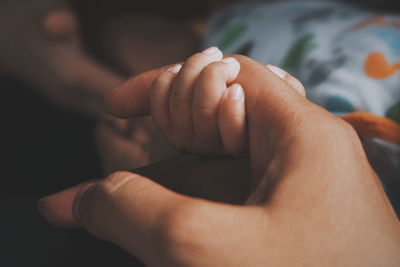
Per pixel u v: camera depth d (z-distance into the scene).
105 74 0.43
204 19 0.52
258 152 0.19
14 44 0.43
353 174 0.17
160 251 0.16
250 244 0.16
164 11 0.52
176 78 0.20
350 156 0.17
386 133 0.26
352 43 0.30
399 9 0.45
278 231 0.16
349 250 0.16
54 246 0.31
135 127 0.30
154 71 0.22
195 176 0.21
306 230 0.16
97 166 0.40
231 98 0.19
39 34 0.43
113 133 0.30
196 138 0.21
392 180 0.26
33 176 0.39
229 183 0.20
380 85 0.28
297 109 0.18
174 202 0.16
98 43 0.45
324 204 0.16
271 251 0.16
